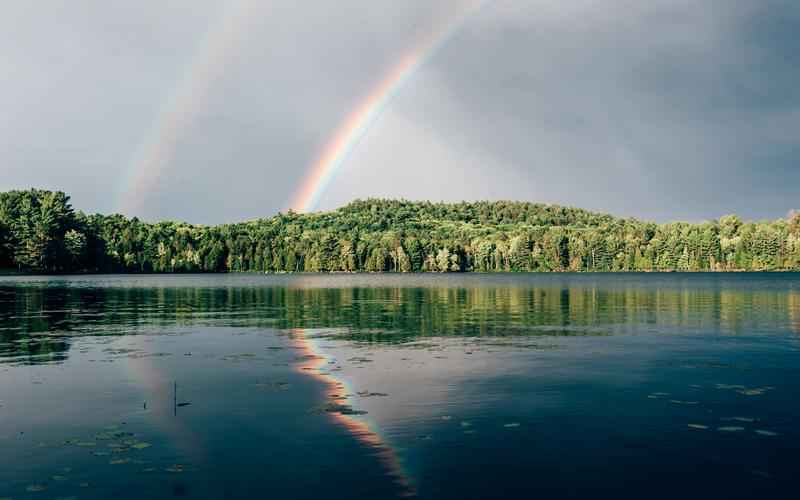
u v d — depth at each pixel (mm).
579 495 15281
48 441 19281
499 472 16719
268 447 18703
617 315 62844
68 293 108250
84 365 32406
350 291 123000
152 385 27281
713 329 49156
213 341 42094
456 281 196375
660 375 29297
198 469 16922
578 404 23578
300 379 28516
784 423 21000
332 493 15406
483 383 27484
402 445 18812
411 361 33438
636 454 18047
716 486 15812
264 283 175625
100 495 15258
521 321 56500
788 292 113312
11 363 33031
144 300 90125
